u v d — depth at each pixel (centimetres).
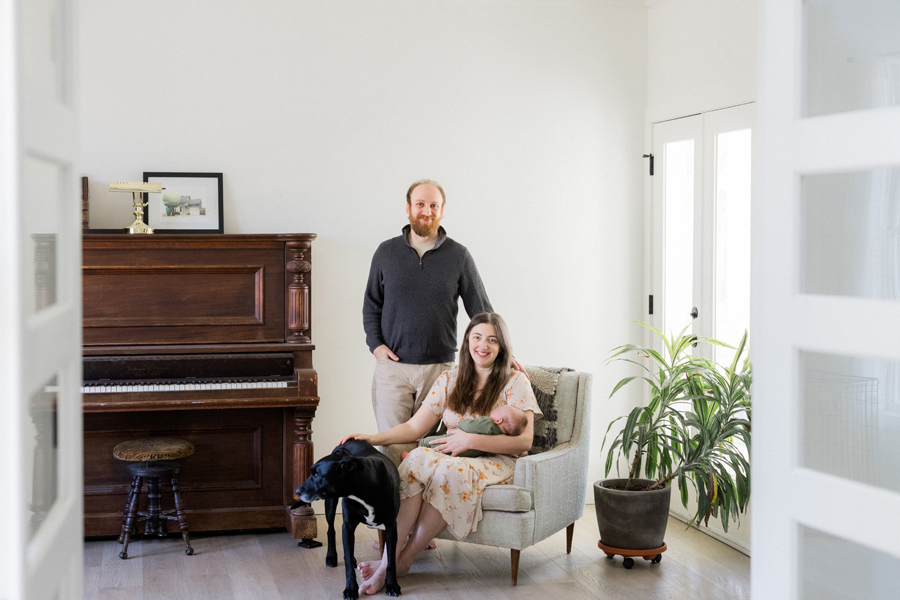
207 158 408
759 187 156
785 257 151
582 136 448
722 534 384
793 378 150
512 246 443
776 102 152
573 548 375
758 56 156
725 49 388
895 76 137
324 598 312
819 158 145
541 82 443
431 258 363
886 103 139
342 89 420
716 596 315
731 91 383
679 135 426
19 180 106
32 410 117
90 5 393
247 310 383
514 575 326
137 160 401
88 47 394
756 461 157
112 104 398
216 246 377
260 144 413
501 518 320
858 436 142
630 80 453
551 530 334
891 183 138
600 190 452
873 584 139
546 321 448
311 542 373
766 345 155
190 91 405
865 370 140
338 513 423
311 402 360
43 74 125
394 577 314
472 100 435
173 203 402
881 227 139
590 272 453
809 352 150
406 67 427
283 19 413
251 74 411
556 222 448
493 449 327
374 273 371
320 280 422
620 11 450
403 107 428
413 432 338
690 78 416
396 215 429
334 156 421
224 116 409
